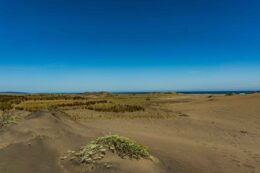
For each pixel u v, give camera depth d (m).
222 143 12.34
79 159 6.94
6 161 6.86
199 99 45.97
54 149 7.80
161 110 27.19
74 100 41.50
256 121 19.55
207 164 8.36
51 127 9.97
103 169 6.39
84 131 10.86
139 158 7.21
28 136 8.78
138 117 21.05
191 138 13.24
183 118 20.86
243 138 13.86
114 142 7.65
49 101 37.75
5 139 8.76
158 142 10.55
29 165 6.70
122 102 38.88
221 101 35.19
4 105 26.62
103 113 23.17
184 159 8.41
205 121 19.42
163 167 7.23
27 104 31.08
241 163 8.88
